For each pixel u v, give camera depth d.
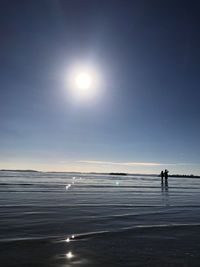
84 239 12.91
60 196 34.59
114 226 15.96
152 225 16.47
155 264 9.78
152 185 77.00
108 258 10.34
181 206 26.59
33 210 21.66
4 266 9.30
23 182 70.69
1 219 17.42
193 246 12.10
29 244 11.81
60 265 9.55
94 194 39.44
